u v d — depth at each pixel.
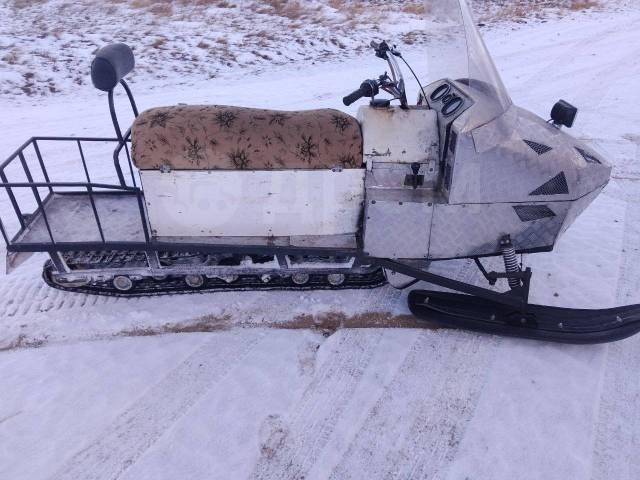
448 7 3.67
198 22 12.86
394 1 15.73
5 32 11.43
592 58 10.82
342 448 2.94
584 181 3.41
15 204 3.59
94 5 14.12
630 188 5.77
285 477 2.79
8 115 7.86
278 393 3.26
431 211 3.42
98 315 3.85
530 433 3.02
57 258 3.70
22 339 3.65
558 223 3.54
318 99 8.42
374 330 3.76
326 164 3.41
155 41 11.27
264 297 4.05
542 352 3.60
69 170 6.14
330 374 3.40
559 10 15.76
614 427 3.06
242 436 2.99
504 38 12.70
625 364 3.51
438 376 3.40
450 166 3.31
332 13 14.09
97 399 3.21
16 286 4.16
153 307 3.94
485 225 3.50
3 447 2.91
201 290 4.04
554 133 3.48
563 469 2.82
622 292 4.17
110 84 3.25
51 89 8.98
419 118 3.44
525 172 3.32
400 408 3.17
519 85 9.16
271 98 8.48
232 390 3.28
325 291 4.13
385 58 3.65
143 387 3.29
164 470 2.81
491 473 2.80
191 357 3.52
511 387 3.32
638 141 6.93
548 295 4.14
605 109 8.07
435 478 2.78
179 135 3.31
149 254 3.70
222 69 10.18
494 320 3.65
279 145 3.35
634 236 4.92
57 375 3.37
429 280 3.64
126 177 5.95
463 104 3.33
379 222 3.47
